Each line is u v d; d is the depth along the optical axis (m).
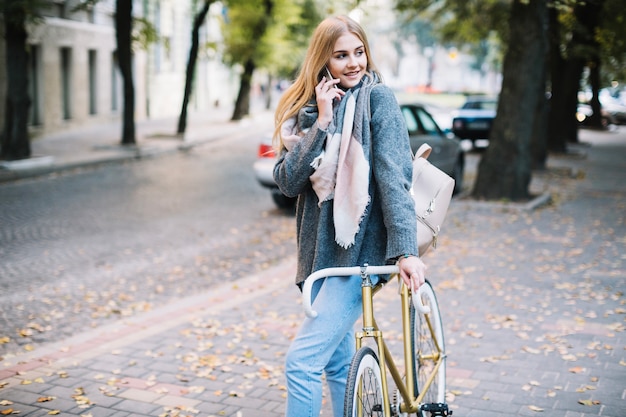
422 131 12.81
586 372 4.74
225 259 8.62
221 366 4.89
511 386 4.51
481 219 10.92
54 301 6.88
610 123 38.53
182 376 4.68
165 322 5.92
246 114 35.78
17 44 15.45
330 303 2.90
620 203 12.93
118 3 20.14
